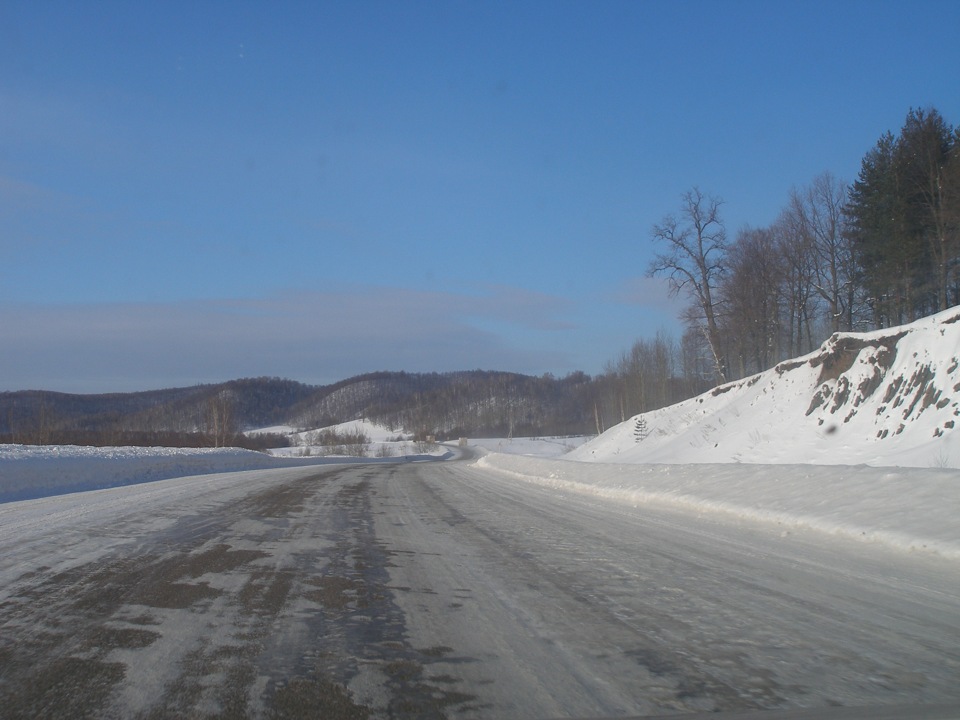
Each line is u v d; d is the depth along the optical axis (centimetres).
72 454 2403
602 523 1191
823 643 525
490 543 1003
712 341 4088
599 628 573
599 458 4103
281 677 460
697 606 635
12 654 496
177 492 1789
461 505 1548
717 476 1454
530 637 551
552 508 1460
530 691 440
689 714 402
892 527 881
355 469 3522
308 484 2216
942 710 402
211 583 732
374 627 578
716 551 890
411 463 4753
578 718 399
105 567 797
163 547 940
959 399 1880
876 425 2159
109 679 451
